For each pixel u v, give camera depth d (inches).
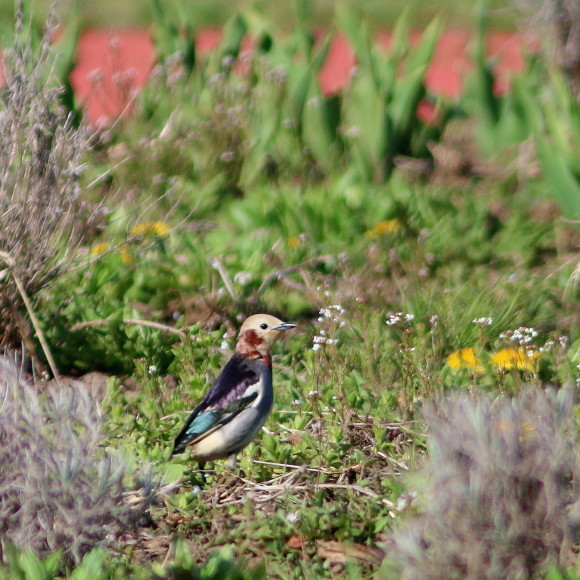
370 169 715.4
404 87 745.6
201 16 1641.2
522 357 393.4
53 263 447.8
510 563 249.4
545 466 250.7
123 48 1354.6
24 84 419.8
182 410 398.9
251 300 498.9
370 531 308.0
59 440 285.1
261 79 753.6
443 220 598.2
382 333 460.8
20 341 446.0
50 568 263.3
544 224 599.8
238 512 330.0
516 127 753.0
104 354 454.0
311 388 401.7
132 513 290.5
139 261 523.2
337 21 756.6
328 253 561.3
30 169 421.7
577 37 724.0
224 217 628.7
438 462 257.4
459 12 1676.9
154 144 670.5
